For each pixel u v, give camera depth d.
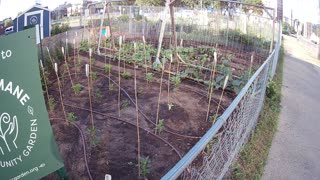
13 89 2.61
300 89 9.51
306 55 17.19
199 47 9.92
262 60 9.67
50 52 7.96
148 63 8.12
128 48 9.36
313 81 11.25
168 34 11.80
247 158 4.55
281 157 5.12
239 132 4.12
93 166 4.04
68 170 4.04
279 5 15.53
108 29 11.10
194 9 13.16
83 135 4.66
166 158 4.19
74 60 8.37
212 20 12.00
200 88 6.70
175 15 12.38
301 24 26.03
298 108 7.66
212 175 3.25
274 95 7.57
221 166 3.56
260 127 5.69
